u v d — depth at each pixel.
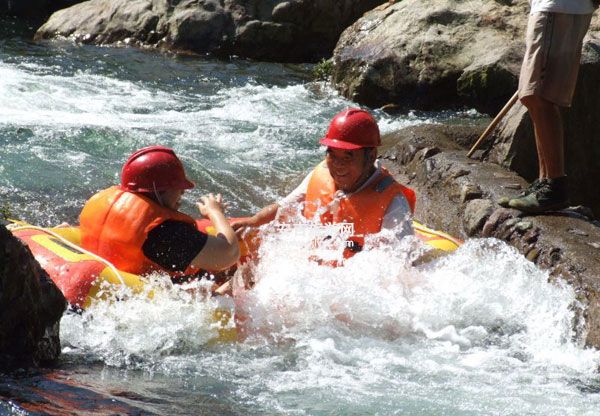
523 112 19.66
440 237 15.22
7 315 10.00
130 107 26.14
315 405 10.60
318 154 23.09
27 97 25.66
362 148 13.59
